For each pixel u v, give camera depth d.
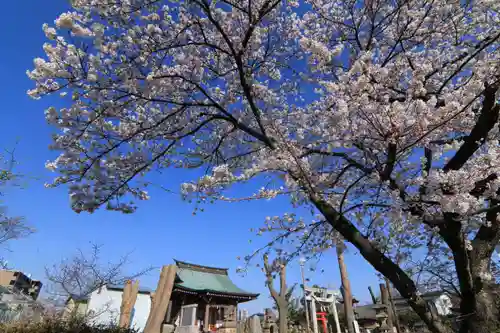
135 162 4.79
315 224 4.57
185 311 11.37
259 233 4.88
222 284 22.95
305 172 3.86
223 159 5.39
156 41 4.28
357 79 3.04
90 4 3.83
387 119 3.07
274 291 15.20
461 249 3.03
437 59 4.39
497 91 2.90
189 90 4.95
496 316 2.94
